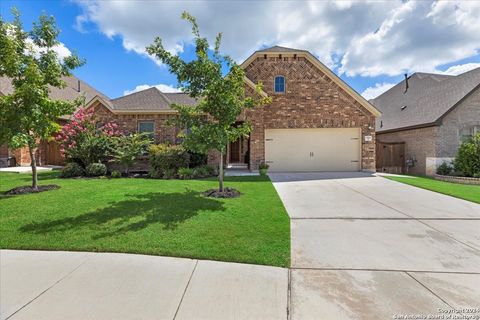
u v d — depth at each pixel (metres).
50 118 8.00
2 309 2.59
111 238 4.39
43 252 3.90
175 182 10.25
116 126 14.11
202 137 7.43
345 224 5.40
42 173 13.23
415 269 3.49
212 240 4.37
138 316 2.50
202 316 2.51
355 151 14.90
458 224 5.43
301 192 8.77
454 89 15.10
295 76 14.71
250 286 3.05
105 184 9.52
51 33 7.89
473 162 12.13
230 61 7.51
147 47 7.26
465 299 2.81
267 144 14.90
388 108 20.48
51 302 2.71
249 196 7.86
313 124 14.71
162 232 4.68
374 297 2.85
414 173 15.70
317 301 2.76
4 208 6.01
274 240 4.43
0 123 6.98
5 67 7.22
